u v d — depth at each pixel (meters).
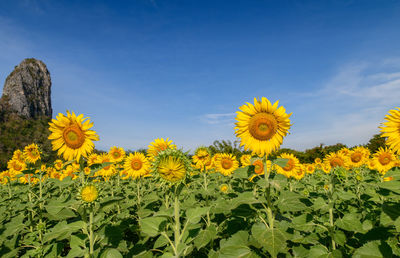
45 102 161.50
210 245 4.56
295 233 4.16
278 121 4.30
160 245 3.98
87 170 8.90
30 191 6.60
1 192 10.54
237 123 4.47
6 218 6.72
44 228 5.04
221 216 5.39
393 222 3.19
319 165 14.24
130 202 7.01
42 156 7.38
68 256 3.78
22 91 144.38
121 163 9.81
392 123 4.25
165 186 3.78
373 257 3.22
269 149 4.26
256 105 4.41
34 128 110.88
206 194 6.17
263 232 3.54
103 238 4.16
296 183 8.21
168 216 3.48
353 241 4.28
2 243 5.12
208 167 7.58
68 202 4.12
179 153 3.70
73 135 5.30
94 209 4.14
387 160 8.03
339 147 23.17
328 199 4.31
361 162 9.09
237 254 3.57
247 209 4.11
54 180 5.16
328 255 3.64
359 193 6.00
